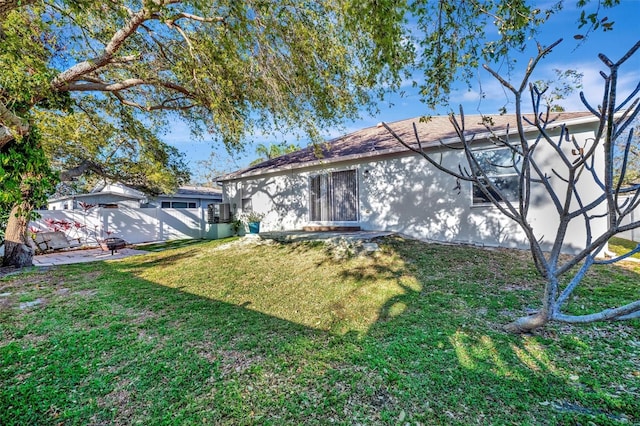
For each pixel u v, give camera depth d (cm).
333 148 1232
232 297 539
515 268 612
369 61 436
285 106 680
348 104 664
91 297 551
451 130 966
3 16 443
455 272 601
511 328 375
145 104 901
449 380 284
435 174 885
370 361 319
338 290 548
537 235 743
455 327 389
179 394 276
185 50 641
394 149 933
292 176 1214
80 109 911
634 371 292
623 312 277
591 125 685
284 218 1241
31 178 453
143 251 1147
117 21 575
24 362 332
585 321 300
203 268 741
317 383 287
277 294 546
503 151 773
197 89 689
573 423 231
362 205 1038
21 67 473
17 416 250
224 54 582
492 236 797
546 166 729
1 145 393
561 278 550
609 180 232
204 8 474
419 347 343
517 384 278
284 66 599
